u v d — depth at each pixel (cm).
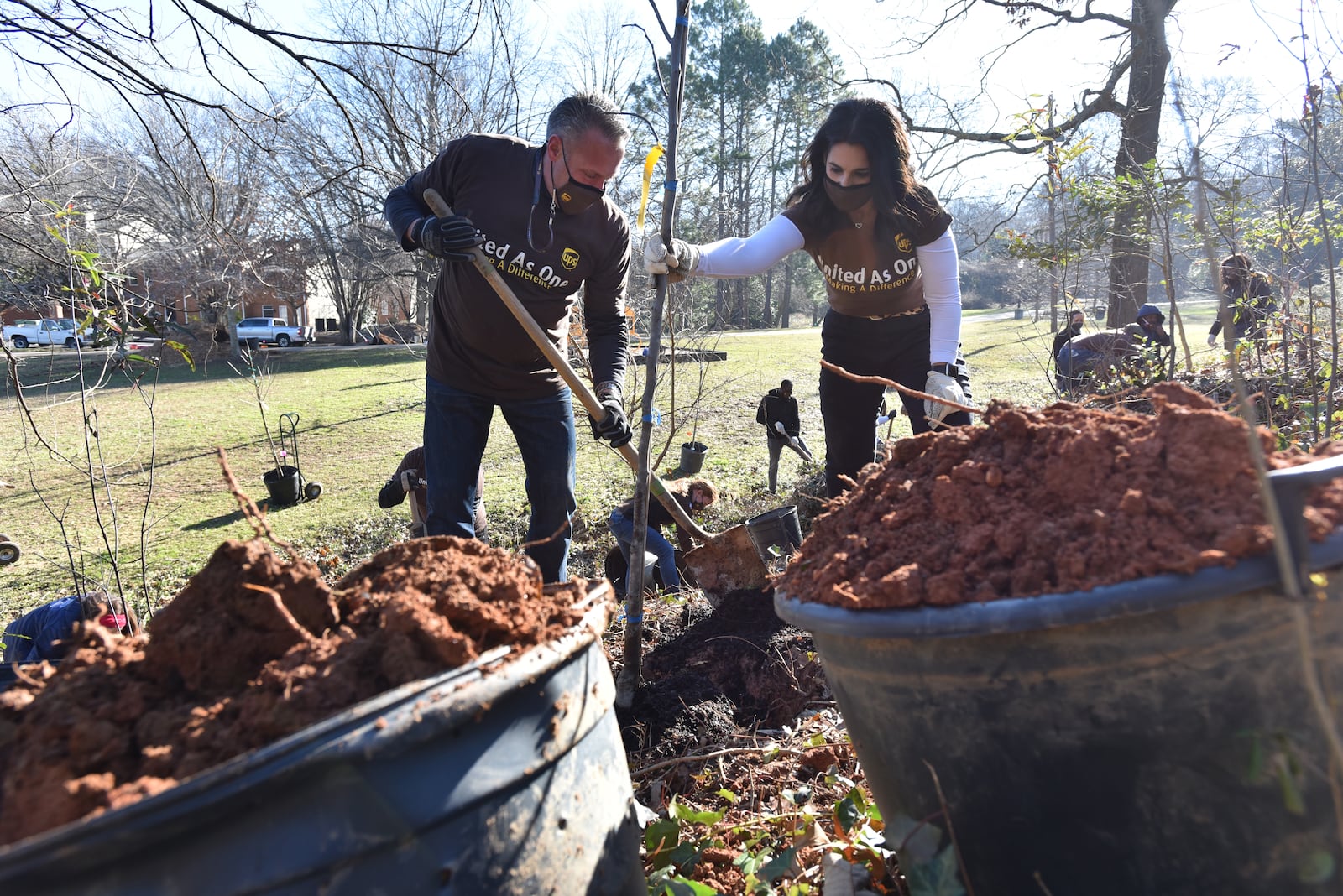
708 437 1377
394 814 121
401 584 155
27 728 132
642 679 350
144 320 439
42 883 104
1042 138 516
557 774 146
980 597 141
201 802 108
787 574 189
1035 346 1769
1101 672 134
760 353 2484
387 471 1309
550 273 340
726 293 4747
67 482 1273
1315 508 134
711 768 282
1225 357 507
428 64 434
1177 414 149
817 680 335
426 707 124
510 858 134
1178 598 126
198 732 126
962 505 160
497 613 148
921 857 157
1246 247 497
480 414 356
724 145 4922
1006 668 140
